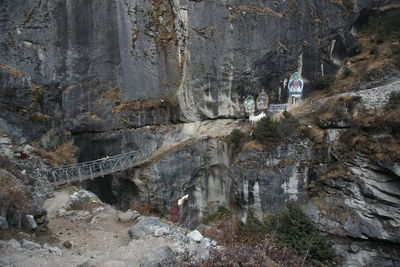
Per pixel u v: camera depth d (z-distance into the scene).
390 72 24.77
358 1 30.48
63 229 9.50
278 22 24.56
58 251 7.12
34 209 8.52
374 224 17.69
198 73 22.48
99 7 19.08
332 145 19.98
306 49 26.59
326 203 19.20
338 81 27.06
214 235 10.31
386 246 17.58
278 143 19.97
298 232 13.86
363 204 18.25
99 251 7.82
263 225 15.35
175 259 6.94
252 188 19.92
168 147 21.70
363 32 31.98
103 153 19.83
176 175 21.17
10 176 11.41
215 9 22.20
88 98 18.89
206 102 22.95
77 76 18.50
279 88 25.48
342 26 29.33
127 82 20.27
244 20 22.84
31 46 17.16
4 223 6.91
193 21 21.95
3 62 16.45
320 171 20.09
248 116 24.45
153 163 20.52
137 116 20.73
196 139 22.59
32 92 16.84
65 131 18.12
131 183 20.69
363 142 18.42
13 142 15.77
